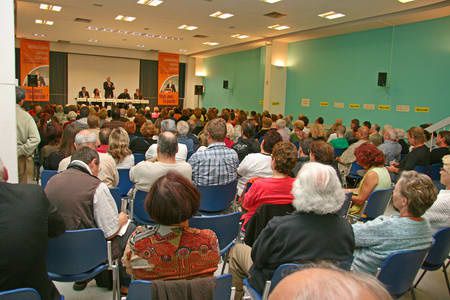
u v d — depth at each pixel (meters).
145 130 5.36
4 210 1.46
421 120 8.52
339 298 0.40
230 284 1.51
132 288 1.38
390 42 9.18
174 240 1.53
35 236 1.48
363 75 9.96
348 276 0.44
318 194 1.69
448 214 2.47
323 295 0.40
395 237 1.94
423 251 1.94
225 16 9.54
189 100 19.02
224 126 3.48
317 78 11.52
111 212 2.22
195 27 11.22
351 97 10.37
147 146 5.05
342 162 5.57
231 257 2.33
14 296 1.30
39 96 15.67
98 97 16.09
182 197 1.50
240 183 3.72
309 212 1.71
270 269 1.75
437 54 8.10
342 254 1.69
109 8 9.27
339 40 10.69
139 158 4.80
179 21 10.41
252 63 14.70
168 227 1.54
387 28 9.24
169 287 1.35
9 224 1.44
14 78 2.83
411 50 8.69
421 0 7.17
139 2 8.60
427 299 2.79
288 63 12.73
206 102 18.52
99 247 2.07
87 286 2.75
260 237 1.77
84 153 2.31
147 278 1.55
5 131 2.83
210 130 3.46
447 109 7.95
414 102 8.66
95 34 13.40
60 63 16.48
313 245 1.65
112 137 3.88
